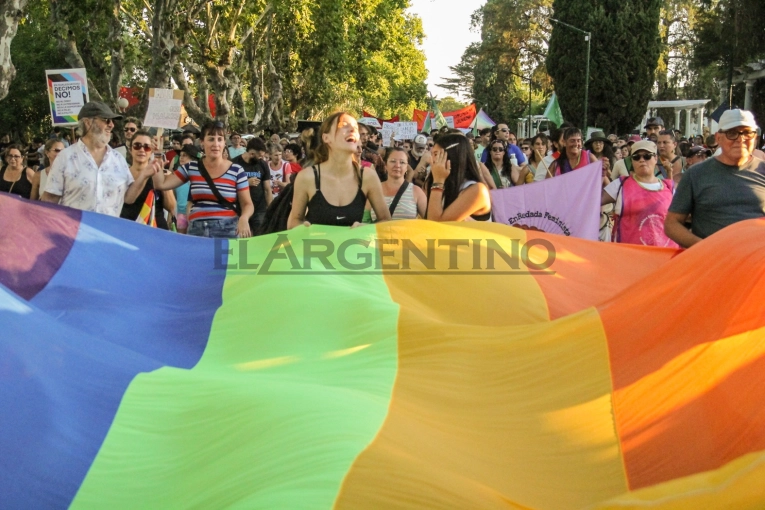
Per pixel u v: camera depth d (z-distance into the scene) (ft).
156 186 27.09
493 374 14.44
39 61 160.76
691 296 14.46
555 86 145.07
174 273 20.17
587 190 27.68
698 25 160.56
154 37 72.02
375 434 11.37
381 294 18.13
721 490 9.36
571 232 27.78
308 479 10.07
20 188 36.60
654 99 222.69
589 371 14.24
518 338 14.98
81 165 23.80
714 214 21.35
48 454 11.11
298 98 160.97
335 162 20.89
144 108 71.36
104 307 17.94
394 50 171.63
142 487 11.07
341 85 169.37
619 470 12.43
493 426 13.24
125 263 19.85
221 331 16.74
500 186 37.86
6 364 11.78
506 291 18.99
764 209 21.09
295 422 11.45
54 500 10.69
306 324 16.24
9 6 46.24
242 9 102.37
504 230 20.99
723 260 14.49
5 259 18.69
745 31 134.72
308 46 138.51
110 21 77.82
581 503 11.73
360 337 15.57
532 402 13.83
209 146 26.81
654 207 25.41
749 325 13.70
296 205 21.25
